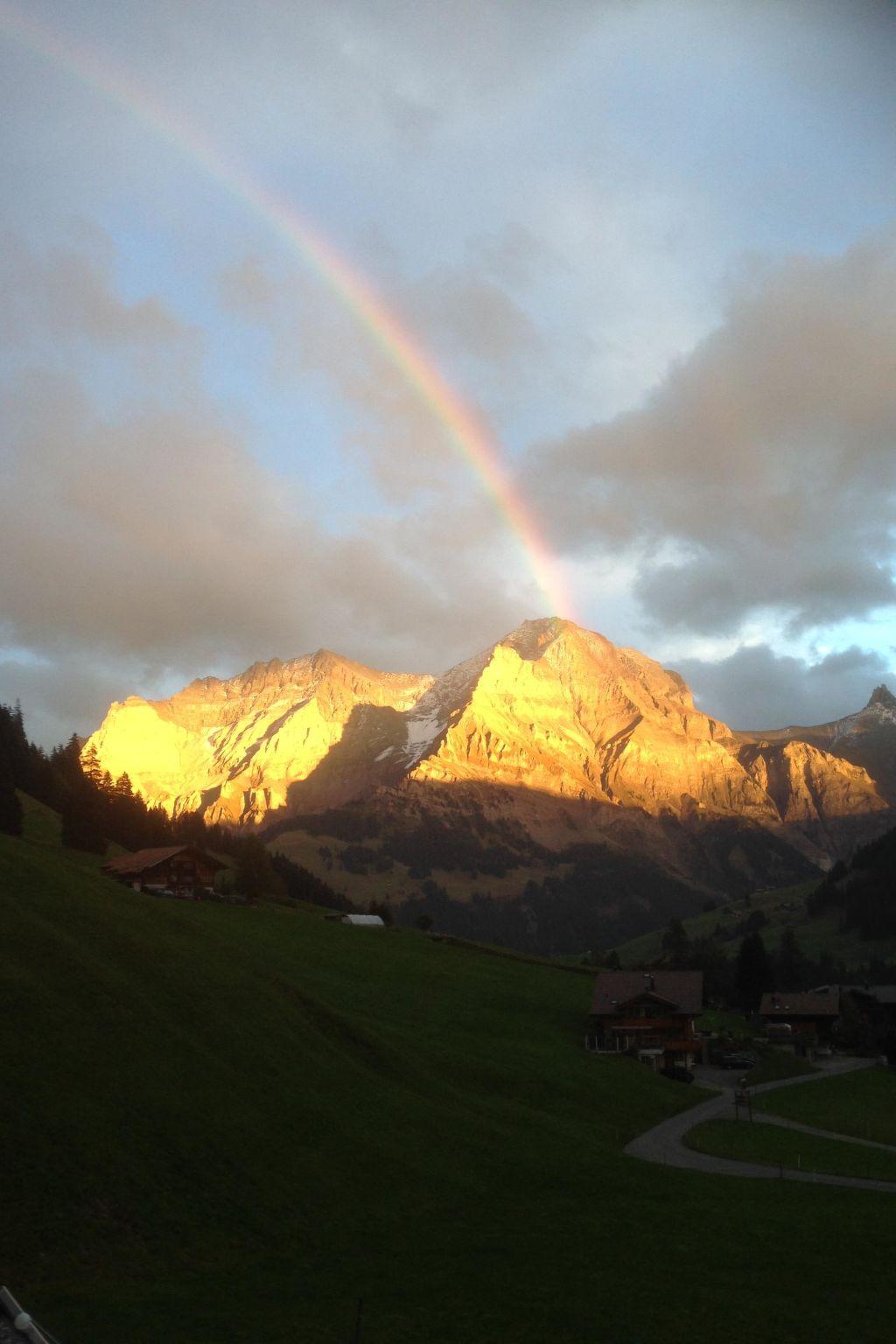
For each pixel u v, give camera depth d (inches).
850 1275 1881.2
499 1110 3080.7
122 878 6530.5
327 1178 2031.3
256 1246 1702.8
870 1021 7519.7
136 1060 2090.3
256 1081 2309.3
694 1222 2202.3
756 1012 7475.4
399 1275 1696.6
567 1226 2074.3
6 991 2073.1
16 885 2733.8
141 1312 1396.4
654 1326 1560.0
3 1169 1608.0
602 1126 3408.0
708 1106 4254.4
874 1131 3964.1
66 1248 1518.2
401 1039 3789.4
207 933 3299.7
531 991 6072.8
